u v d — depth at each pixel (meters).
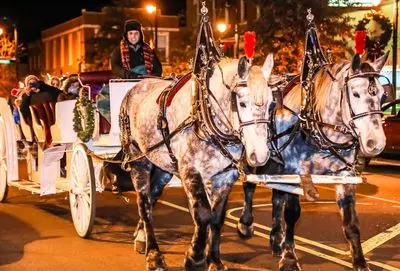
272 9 28.08
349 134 7.39
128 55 10.56
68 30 54.16
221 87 7.08
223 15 37.16
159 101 8.02
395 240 9.64
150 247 8.19
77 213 9.91
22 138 12.72
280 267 7.86
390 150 19.17
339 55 27.53
